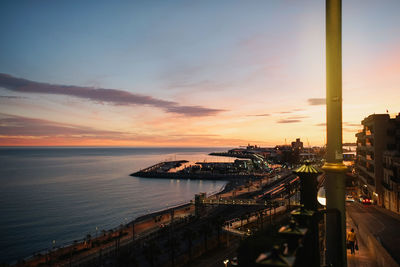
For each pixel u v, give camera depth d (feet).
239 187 643.86
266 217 288.51
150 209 487.61
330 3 16.39
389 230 109.40
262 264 8.30
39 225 381.19
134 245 267.80
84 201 542.98
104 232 313.12
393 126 209.77
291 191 456.86
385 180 198.70
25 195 597.11
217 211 411.13
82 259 235.61
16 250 288.51
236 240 230.07
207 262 186.29
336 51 16.17
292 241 10.41
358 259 51.37
